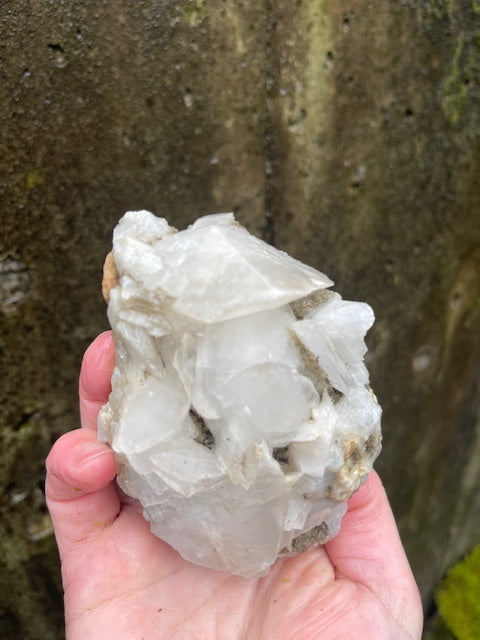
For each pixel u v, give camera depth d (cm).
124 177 20
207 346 13
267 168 22
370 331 26
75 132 18
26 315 20
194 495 13
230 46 20
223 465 13
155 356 13
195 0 19
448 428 30
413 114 23
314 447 13
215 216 15
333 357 13
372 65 21
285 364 13
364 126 22
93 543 15
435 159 24
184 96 20
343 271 24
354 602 16
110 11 18
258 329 13
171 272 13
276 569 16
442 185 24
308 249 23
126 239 13
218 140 21
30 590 23
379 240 24
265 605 16
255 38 20
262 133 21
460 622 31
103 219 20
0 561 22
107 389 16
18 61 17
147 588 15
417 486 30
